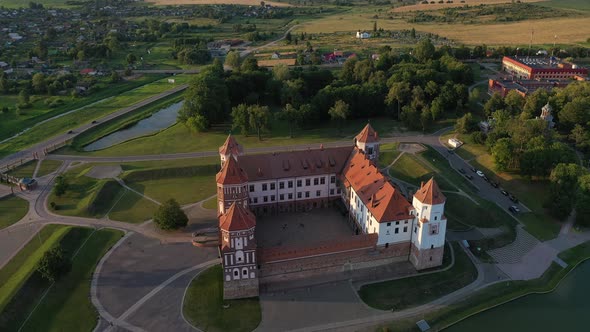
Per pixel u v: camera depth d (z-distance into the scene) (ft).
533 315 355.36
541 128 553.64
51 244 408.26
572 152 521.24
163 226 429.79
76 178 538.47
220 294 363.97
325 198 476.54
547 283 387.55
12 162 588.50
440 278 383.04
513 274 395.55
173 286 371.35
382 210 381.40
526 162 507.71
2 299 343.26
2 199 497.05
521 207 486.38
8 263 392.06
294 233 435.53
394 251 394.73
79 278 379.14
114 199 499.10
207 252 410.72
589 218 449.06
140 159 595.06
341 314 347.77
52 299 354.95
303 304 357.20
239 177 404.57
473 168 568.41
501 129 584.40
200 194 509.35
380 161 571.28
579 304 366.43
